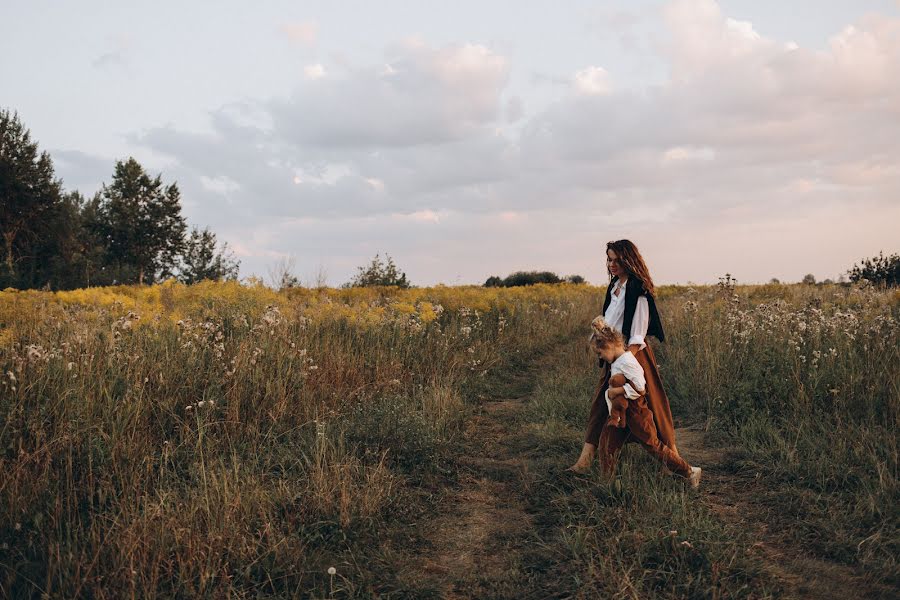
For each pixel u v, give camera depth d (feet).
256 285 46.91
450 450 19.25
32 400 16.31
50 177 156.35
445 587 11.46
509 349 38.78
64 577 10.55
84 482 13.87
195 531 11.96
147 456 14.97
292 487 15.02
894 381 19.63
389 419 19.97
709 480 16.33
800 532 12.96
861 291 42.45
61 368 17.63
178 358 21.29
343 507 13.58
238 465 15.83
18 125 152.56
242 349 22.24
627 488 14.62
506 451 19.81
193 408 18.28
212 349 22.48
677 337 34.55
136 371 18.92
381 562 12.21
